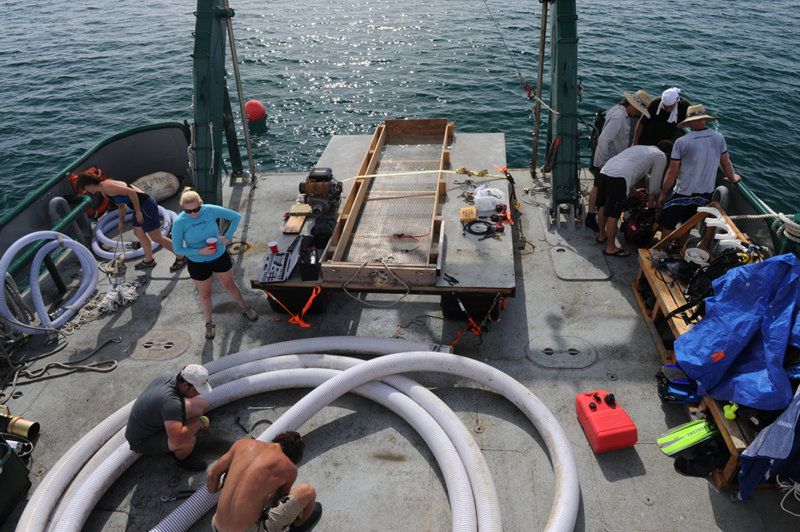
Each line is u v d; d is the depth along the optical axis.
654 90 14.99
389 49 20.02
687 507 3.81
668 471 4.06
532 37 20.62
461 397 4.80
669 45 18.88
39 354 5.50
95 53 21.33
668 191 6.49
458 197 6.56
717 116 13.40
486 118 13.94
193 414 4.05
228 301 6.14
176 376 4.02
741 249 5.01
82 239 7.10
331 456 4.32
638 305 5.71
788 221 4.88
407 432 4.50
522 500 3.92
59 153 13.48
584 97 14.59
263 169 11.91
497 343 5.33
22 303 5.64
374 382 4.76
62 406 4.89
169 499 4.03
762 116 13.41
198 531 3.82
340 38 21.81
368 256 5.69
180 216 4.99
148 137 8.45
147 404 3.87
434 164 7.48
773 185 10.64
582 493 3.93
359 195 6.50
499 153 7.62
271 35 22.67
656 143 7.07
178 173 8.92
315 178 6.24
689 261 5.24
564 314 5.66
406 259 5.57
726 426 3.77
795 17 22.58
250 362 5.01
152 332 5.75
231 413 4.73
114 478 4.08
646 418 4.48
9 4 32.16
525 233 7.02
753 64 16.92
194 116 7.20
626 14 23.38
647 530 3.68
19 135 14.45
